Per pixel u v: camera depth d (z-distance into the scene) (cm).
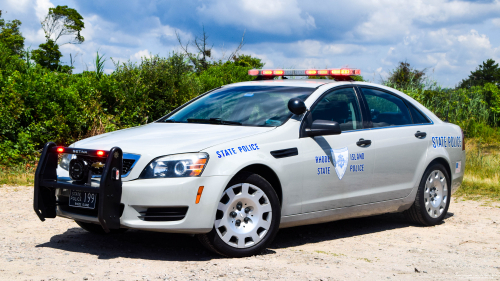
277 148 463
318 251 473
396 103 608
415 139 596
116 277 357
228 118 515
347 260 439
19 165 1056
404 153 579
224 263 408
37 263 390
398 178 576
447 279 386
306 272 387
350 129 536
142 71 1408
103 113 1280
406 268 417
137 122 1348
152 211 409
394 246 506
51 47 4597
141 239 499
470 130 1856
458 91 1947
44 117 1186
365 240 534
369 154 539
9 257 406
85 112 1222
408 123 609
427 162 605
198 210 407
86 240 487
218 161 420
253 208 443
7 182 871
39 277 350
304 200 484
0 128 1131
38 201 434
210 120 519
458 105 1916
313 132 489
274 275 374
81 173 417
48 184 430
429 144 613
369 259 446
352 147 525
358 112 553
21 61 1552
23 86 1212
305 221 495
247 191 438
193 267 392
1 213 617
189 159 411
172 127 502
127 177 412
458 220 661
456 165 658
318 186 494
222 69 2241
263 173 464
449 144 645
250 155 439
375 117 569
